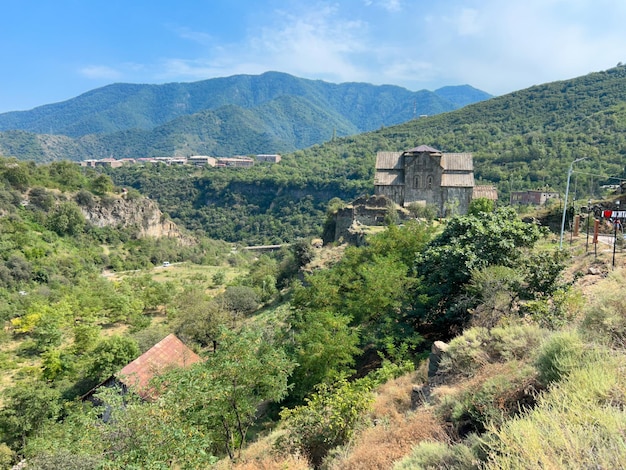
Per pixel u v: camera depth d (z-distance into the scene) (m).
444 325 19.34
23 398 27.55
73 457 11.36
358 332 20.67
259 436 17.55
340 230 60.66
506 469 4.76
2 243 75.00
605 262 19.41
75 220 99.19
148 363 25.45
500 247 18.19
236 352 13.70
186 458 10.41
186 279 89.69
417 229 30.25
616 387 5.88
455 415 7.93
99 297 62.38
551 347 7.62
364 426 10.91
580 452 4.54
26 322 50.78
